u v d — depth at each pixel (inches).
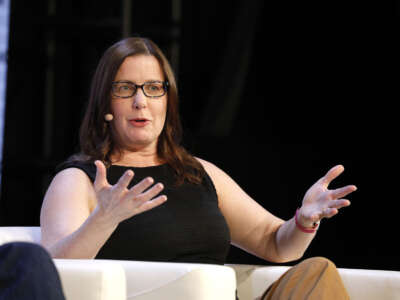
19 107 538.6
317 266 187.9
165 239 216.2
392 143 592.4
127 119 232.2
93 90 238.8
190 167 241.3
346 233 575.5
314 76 604.1
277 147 601.3
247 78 603.5
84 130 238.8
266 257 243.4
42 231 207.8
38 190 543.5
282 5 601.3
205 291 169.0
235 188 251.3
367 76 598.5
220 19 576.1
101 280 156.3
